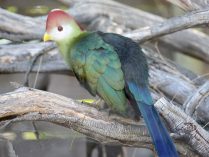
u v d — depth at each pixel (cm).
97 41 948
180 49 1384
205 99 1114
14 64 1239
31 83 1406
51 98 934
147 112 900
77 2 1370
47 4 1567
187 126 948
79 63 941
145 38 1185
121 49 943
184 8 1140
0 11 1280
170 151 870
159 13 1647
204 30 1546
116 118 943
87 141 1283
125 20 1346
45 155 1273
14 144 1189
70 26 987
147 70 950
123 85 907
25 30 1284
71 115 942
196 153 970
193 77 1238
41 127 1207
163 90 1194
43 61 1246
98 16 1348
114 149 1270
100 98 949
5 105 920
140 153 1446
